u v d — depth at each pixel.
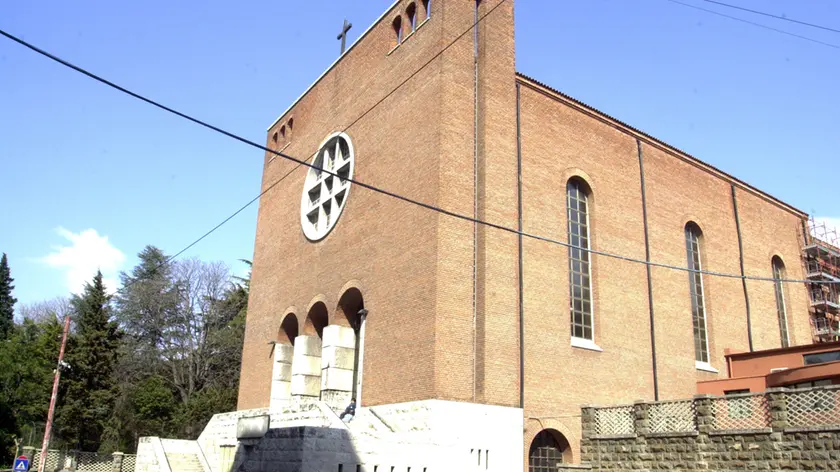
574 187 30.73
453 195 25.47
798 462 15.72
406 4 30.73
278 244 37.16
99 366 49.81
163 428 54.81
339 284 30.09
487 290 24.75
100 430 49.88
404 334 25.02
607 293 29.91
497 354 24.39
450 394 23.11
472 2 29.09
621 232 31.64
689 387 31.94
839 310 45.28
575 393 26.83
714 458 17.41
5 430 46.94
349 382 29.16
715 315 35.31
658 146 35.34
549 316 27.00
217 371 62.69
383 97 30.58
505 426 23.81
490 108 27.27
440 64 27.08
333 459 18.94
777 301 40.88
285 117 40.50
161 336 64.50
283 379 33.81
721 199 38.69
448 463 21.34
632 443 19.52
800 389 16.17
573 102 31.25
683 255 34.69
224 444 31.98
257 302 37.84
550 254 27.97
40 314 82.38
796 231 44.47
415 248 25.66
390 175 28.47
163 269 67.44
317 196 35.03
